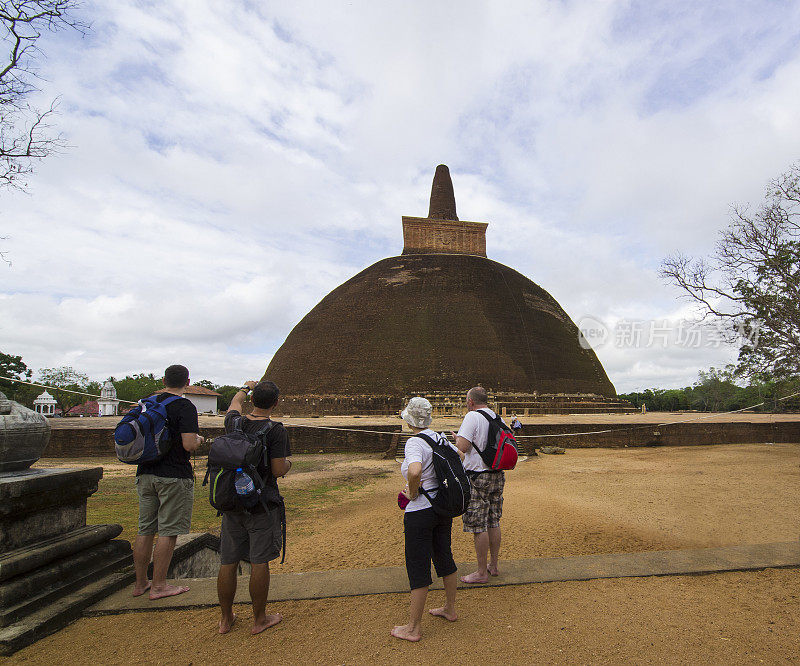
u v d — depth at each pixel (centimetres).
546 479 1356
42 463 1797
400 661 354
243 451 398
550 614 425
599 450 2158
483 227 4641
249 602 469
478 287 4025
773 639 382
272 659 361
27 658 364
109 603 457
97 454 1977
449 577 416
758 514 884
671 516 891
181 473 482
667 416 3269
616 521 863
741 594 468
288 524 974
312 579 516
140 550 471
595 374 4156
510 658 355
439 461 416
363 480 1487
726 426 2367
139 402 480
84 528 522
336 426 2253
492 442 512
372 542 814
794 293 1655
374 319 3891
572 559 564
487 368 3597
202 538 669
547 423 2303
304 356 3947
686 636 386
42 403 5150
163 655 369
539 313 4147
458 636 389
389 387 3550
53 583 445
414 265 4253
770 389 3097
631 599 455
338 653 367
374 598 469
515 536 784
